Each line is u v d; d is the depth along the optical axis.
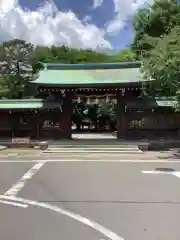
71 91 33.78
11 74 70.38
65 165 19.45
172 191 11.51
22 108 33.41
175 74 23.34
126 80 32.59
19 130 34.25
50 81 33.12
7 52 70.88
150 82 30.38
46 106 33.28
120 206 9.28
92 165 19.47
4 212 8.60
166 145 31.47
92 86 32.25
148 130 33.50
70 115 34.06
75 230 7.00
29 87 68.00
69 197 10.43
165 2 34.34
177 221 7.79
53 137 33.97
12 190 11.64
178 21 28.31
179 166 19.08
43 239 6.39
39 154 26.56
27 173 16.03
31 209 8.91
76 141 32.09
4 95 66.19
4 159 23.22
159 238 6.51
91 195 10.73
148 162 21.19
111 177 14.68
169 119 33.47
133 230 7.04
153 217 8.16
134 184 12.86
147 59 27.11
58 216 8.17
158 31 35.84
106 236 6.60
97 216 8.18
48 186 12.38
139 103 32.72
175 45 23.73
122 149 28.61
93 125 61.03
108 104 59.28
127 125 33.69
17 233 6.77
